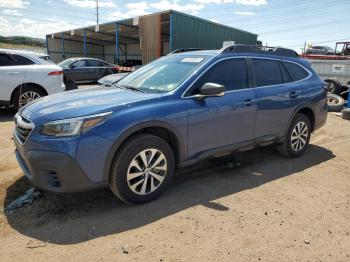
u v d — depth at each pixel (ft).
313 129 17.70
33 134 10.02
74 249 8.88
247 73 14.19
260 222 10.48
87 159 9.82
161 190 11.68
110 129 10.05
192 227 10.07
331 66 42.70
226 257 8.68
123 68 57.36
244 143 14.10
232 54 13.91
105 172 10.24
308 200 12.18
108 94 12.08
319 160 16.90
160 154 11.34
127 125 10.32
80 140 9.64
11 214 10.66
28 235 9.52
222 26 60.70
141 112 10.71
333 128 25.11
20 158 11.51
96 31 77.51
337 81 38.40
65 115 9.91
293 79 16.31
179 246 9.10
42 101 11.91
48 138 9.74
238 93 13.53
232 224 10.30
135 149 10.62
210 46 59.16
